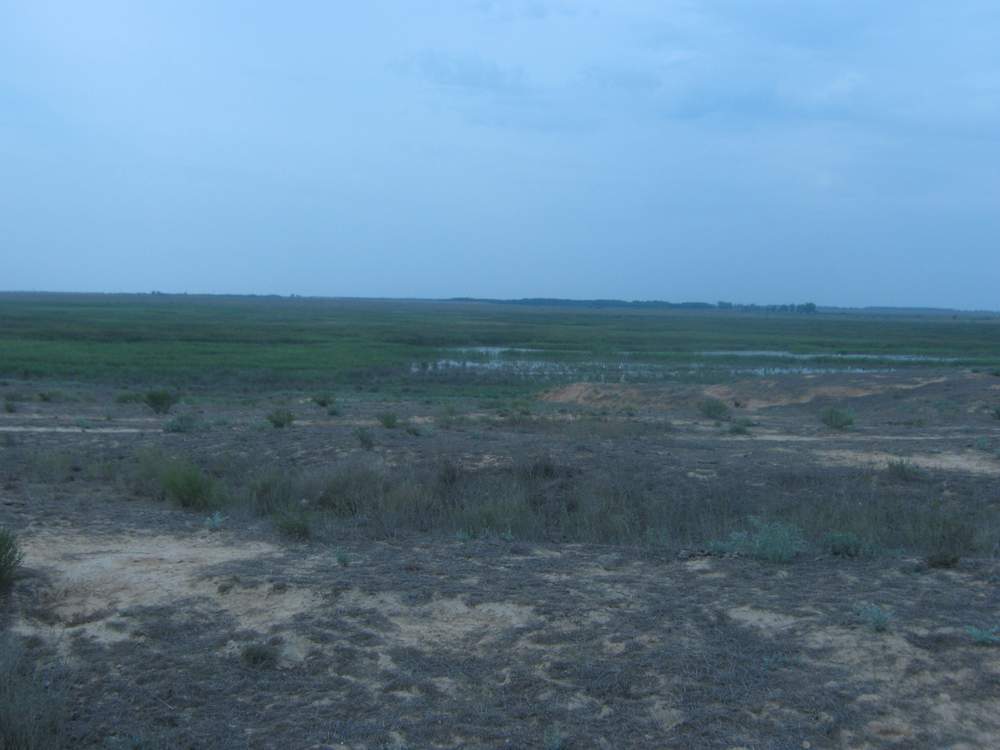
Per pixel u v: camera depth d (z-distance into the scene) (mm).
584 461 16969
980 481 15977
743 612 7598
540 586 8336
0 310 128000
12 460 16672
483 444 18781
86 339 71000
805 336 104812
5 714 5902
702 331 114250
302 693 6543
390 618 7582
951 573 8914
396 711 6277
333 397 34906
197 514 12500
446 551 10047
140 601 7984
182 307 175250
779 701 6160
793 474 16172
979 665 6523
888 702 6133
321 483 13930
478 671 6734
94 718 6270
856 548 10000
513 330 105812
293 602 7914
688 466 16891
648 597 8031
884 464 17766
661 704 6199
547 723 6066
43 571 8586
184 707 6391
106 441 19688
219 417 26891
